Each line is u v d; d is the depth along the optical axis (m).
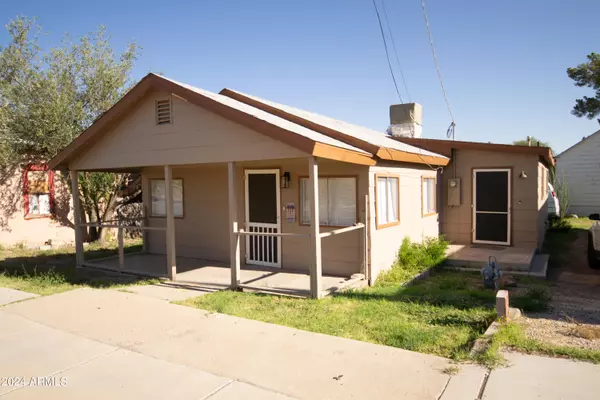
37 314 6.55
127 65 16.02
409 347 5.00
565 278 9.54
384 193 9.36
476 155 12.59
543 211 14.12
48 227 15.65
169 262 9.00
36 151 15.08
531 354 4.63
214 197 10.98
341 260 8.89
